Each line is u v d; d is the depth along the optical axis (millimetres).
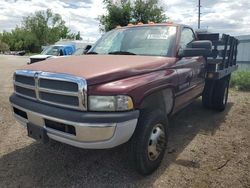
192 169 3703
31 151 4184
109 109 2928
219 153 4199
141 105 3256
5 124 5395
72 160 3916
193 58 4844
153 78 3451
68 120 2945
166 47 4297
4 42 91250
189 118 5977
